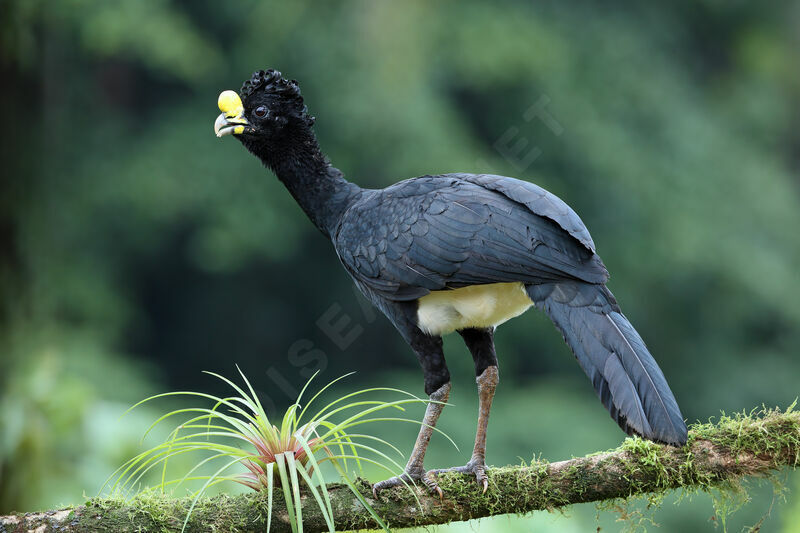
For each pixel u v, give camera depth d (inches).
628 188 690.2
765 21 891.4
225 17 703.7
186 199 675.4
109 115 715.4
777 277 718.5
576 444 589.3
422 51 677.3
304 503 165.9
